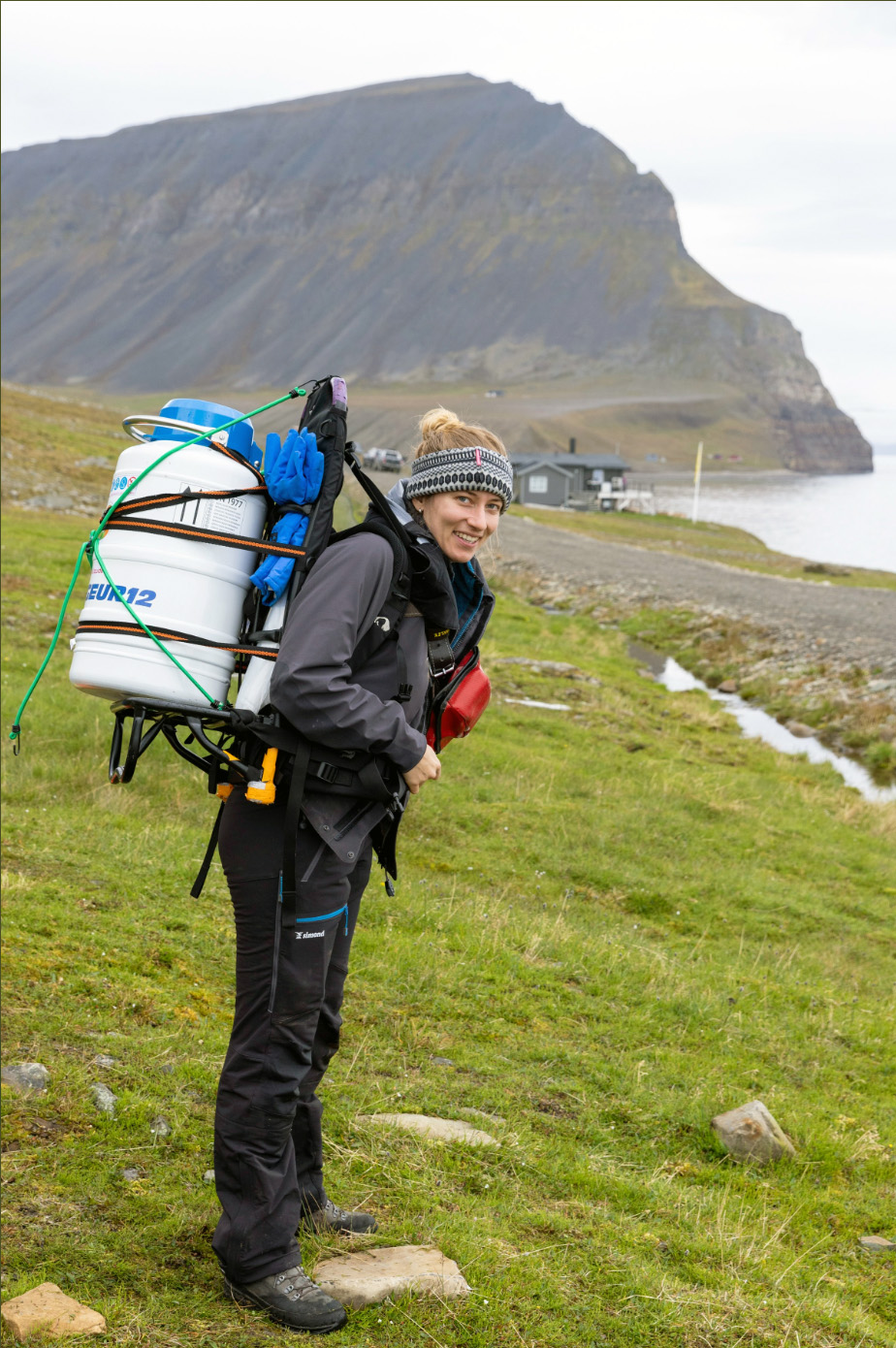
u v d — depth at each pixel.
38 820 8.12
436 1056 5.32
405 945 6.87
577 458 102.88
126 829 8.35
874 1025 7.27
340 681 2.63
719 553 59.06
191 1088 4.25
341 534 2.80
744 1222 4.24
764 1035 6.70
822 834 13.30
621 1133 4.94
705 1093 5.51
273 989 2.79
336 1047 3.18
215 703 2.73
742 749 18.00
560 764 13.91
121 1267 3.01
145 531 2.74
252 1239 2.84
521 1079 5.25
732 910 9.84
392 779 2.84
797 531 110.50
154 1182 3.53
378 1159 3.94
